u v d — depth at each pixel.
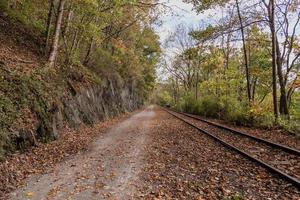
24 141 10.37
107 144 13.09
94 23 21.34
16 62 14.26
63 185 7.19
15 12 19.34
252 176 7.56
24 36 18.55
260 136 14.59
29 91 12.45
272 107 20.89
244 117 20.64
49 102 13.73
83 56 27.14
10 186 7.07
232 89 30.83
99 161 9.67
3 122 9.70
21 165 8.74
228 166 8.65
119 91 39.41
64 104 16.33
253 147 11.52
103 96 28.66
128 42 44.97
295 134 14.59
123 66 44.47
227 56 33.06
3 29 17.23
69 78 19.70
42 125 12.22
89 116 20.67
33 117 11.78
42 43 19.67
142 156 10.39
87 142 13.53
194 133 16.30
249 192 6.43
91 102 22.83
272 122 17.73
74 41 21.02
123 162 9.53
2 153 8.84
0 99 10.28
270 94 35.50
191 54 21.95
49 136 12.44
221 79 31.98
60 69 18.81
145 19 30.02
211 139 13.72
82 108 19.75
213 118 31.23
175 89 75.56
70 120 16.42
